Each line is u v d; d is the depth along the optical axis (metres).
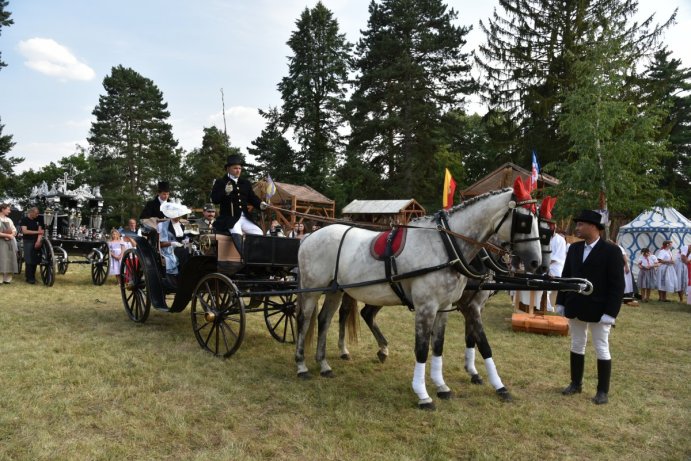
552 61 26.42
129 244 11.63
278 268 6.34
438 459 3.56
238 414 4.24
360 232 5.46
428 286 4.62
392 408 4.54
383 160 35.75
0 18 34.19
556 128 25.61
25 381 4.68
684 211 34.53
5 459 3.29
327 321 5.67
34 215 11.32
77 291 10.39
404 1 32.69
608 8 25.34
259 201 6.36
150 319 7.80
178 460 3.43
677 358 6.72
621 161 13.70
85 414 4.08
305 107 38.09
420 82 33.44
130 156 44.97
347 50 38.97
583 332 5.13
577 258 5.16
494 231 4.61
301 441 3.78
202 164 44.66
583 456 3.75
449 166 37.84
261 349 6.46
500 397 4.98
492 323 8.84
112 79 45.25
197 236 7.74
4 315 7.53
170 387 4.77
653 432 4.22
